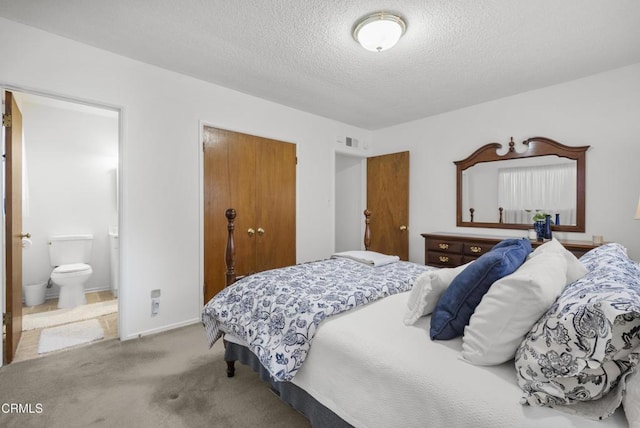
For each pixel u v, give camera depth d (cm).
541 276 99
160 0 181
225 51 240
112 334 267
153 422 156
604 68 263
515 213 323
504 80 287
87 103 238
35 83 213
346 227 506
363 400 112
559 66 259
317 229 402
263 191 347
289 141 369
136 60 256
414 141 416
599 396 78
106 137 407
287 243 370
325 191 411
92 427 151
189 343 247
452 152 376
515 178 323
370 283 178
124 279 254
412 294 137
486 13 188
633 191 259
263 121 342
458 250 324
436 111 379
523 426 79
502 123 333
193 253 292
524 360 89
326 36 217
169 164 276
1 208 208
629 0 175
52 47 219
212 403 171
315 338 133
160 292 272
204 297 299
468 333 106
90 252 383
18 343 239
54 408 165
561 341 81
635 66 256
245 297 172
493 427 81
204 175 299
